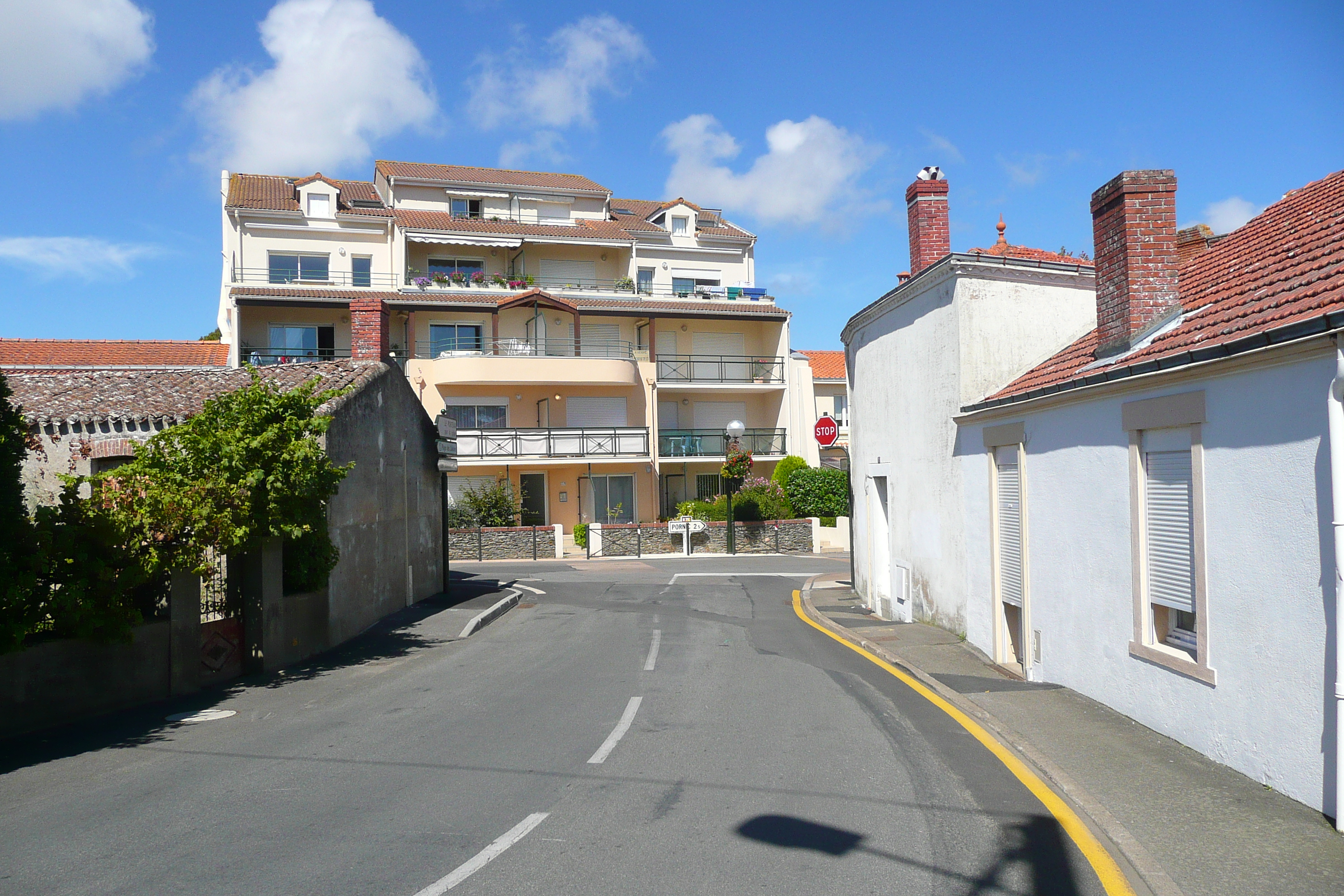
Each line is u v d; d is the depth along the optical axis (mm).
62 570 8805
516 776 6805
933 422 13320
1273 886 4645
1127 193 9312
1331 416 5234
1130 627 7938
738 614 17188
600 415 37656
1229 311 7852
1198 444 6758
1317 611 5516
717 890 4730
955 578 12672
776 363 41125
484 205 42562
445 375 35250
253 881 4883
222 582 11297
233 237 37656
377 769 7070
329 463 11531
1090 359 10008
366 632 14719
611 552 32812
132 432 15102
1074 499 8984
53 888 4816
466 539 31344
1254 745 6152
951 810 5953
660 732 8117
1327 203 9250
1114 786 6219
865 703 9258
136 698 9641
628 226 44062
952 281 12359
